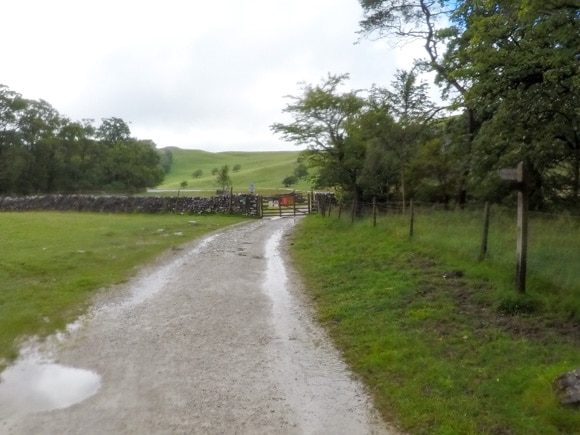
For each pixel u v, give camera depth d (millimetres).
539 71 12195
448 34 17641
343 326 8164
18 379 6441
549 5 9906
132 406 5633
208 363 6867
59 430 5145
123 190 57719
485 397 5371
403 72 23219
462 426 4875
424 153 21516
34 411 5574
